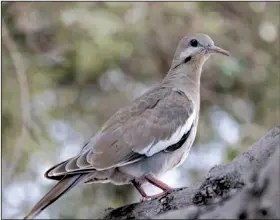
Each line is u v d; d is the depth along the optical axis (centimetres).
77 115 1547
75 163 719
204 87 1566
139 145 775
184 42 939
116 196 1443
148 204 657
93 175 745
